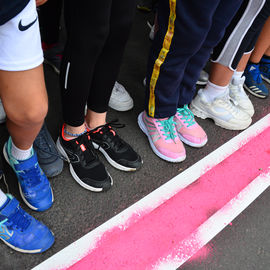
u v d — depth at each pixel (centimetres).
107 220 126
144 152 159
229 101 186
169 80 134
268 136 190
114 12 100
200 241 129
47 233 112
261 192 155
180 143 159
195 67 143
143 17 273
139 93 197
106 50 113
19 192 126
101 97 129
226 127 185
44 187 121
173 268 118
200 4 104
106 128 143
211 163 163
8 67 70
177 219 134
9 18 60
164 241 125
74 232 120
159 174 150
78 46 98
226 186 154
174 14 110
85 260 113
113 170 146
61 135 136
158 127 156
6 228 103
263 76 238
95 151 141
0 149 138
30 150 109
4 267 105
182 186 148
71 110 119
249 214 144
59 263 110
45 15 169
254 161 171
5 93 77
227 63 161
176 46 119
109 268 113
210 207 142
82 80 108
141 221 130
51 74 190
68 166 141
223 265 123
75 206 128
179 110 165
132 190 140
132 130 169
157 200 139
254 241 134
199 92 186
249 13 138
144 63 222
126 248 120
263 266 126
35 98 79
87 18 90
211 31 129
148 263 117
